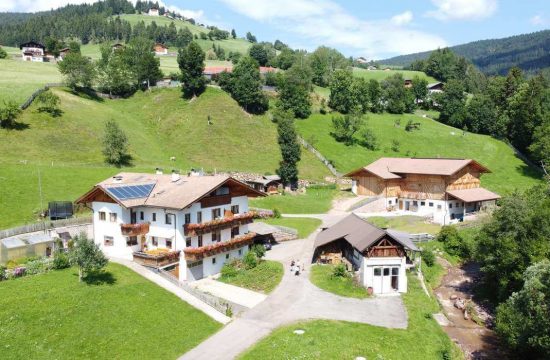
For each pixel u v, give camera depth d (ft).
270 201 356.79
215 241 218.59
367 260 197.98
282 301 184.96
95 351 138.31
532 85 532.32
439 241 276.41
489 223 217.77
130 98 547.08
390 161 378.12
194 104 510.17
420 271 228.43
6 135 366.84
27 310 150.41
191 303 175.01
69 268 191.21
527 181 447.83
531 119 518.37
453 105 609.83
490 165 482.28
